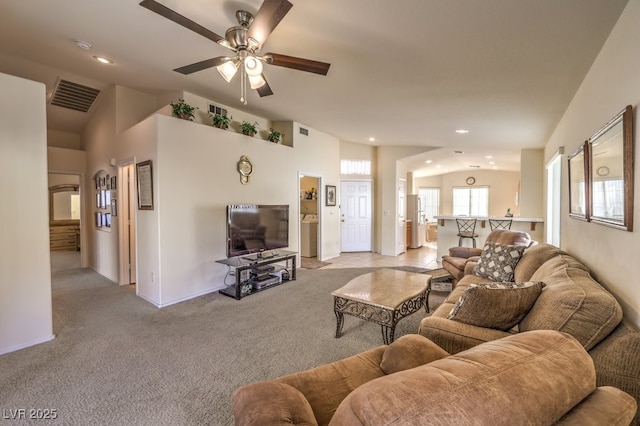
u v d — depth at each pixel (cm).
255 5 212
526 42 222
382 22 214
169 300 360
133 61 326
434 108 391
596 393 81
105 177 479
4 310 245
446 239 621
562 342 86
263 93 276
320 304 365
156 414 175
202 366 226
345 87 344
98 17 243
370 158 752
